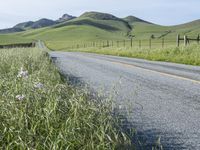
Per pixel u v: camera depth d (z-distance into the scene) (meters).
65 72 13.45
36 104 4.75
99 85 9.94
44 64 10.95
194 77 11.66
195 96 8.01
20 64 10.44
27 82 5.93
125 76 12.38
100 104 5.55
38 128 4.08
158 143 4.41
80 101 5.01
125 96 8.17
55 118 4.30
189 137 4.80
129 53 30.31
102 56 29.97
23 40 165.75
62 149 3.62
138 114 6.22
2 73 8.93
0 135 3.82
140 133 5.00
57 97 5.20
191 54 21.56
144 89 9.23
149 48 31.61
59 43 147.12
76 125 4.24
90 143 3.73
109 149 3.72
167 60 21.73
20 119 4.06
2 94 5.44
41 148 3.60
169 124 5.52
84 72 13.88
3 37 175.62
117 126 5.12
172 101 7.46
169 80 10.99
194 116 6.05
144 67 16.14
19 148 3.57
